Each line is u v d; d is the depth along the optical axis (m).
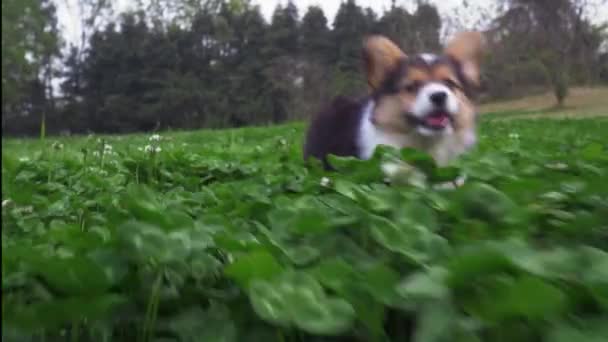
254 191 0.52
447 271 0.25
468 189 0.40
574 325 0.23
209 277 0.28
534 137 1.79
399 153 0.52
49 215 0.49
